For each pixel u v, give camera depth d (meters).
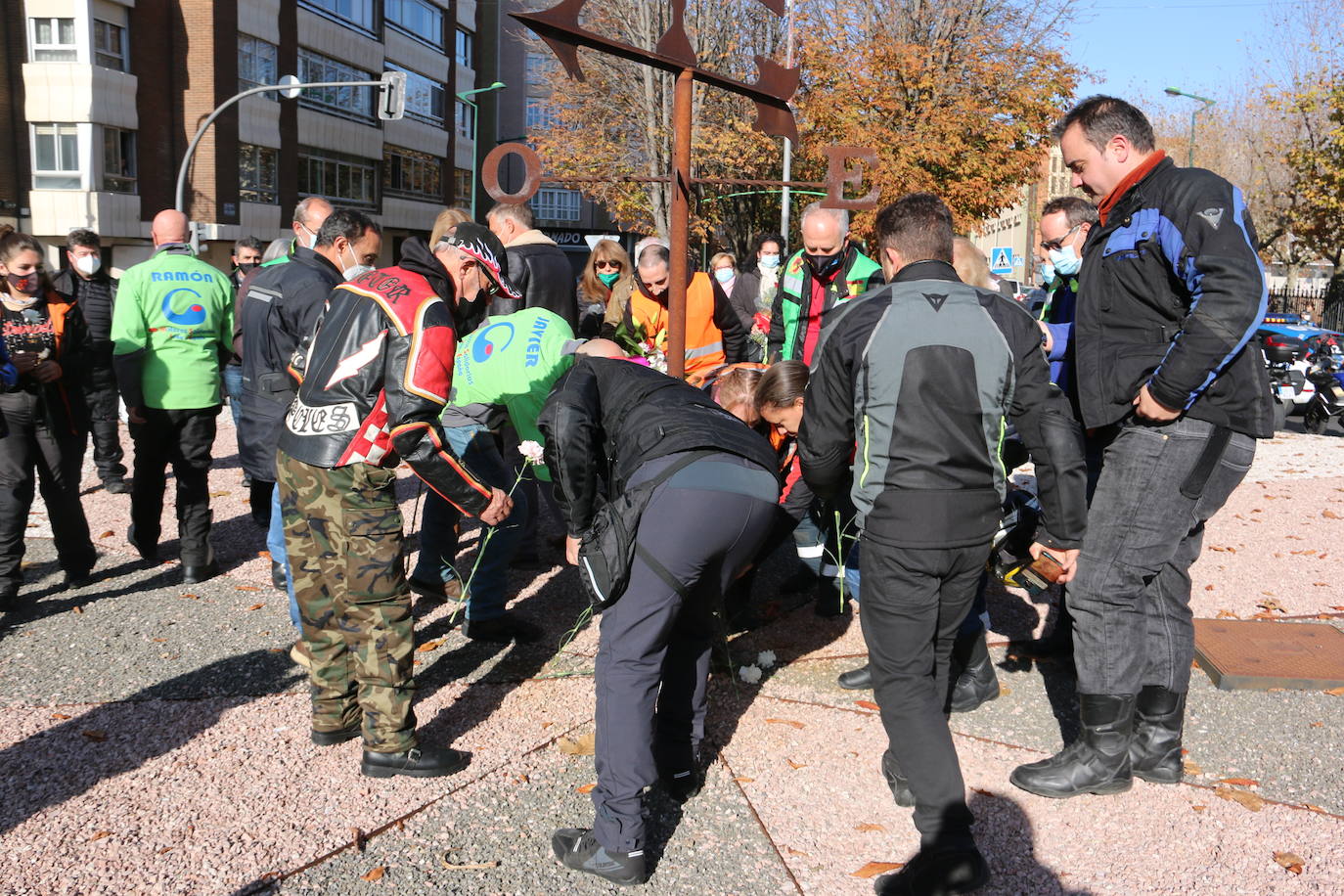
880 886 2.87
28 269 4.98
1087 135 3.17
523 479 4.90
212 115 21.14
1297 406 16.23
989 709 3.99
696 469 2.93
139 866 2.90
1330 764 3.58
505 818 3.20
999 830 3.16
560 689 4.11
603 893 2.86
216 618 4.85
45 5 26.66
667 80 27.16
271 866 2.92
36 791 3.28
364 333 3.28
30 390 4.91
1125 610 3.31
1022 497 3.41
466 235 3.53
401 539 3.39
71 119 26.98
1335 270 35.16
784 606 5.07
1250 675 4.19
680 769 3.29
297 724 3.79
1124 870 2.97
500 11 50.28
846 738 3.74
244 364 5.07
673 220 4.02
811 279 5.06
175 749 3.57
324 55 35.88
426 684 4.14
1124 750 3.35
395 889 2.84
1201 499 3.25
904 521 2.83
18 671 4.21
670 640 3.26
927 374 2.80
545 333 4.27
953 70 21.98
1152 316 3.13
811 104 21.56
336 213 4.12
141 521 5.57
